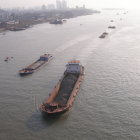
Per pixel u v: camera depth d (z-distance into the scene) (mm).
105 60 117875
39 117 62312
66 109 62281
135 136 52844
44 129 56812
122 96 73312
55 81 89688
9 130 56625
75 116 62188
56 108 62188
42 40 191375
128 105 67188
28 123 59562
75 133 54875
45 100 71688
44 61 118375
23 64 118312
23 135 54562
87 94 75750
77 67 91125
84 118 61062
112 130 55344
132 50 139125
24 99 74000
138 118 60094
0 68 112688
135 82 84938
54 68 108125
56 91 73250
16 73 102875
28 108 67562
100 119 60281
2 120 61344
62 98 70312
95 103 69062
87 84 84688
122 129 55625
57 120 60625
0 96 77125
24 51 149750
